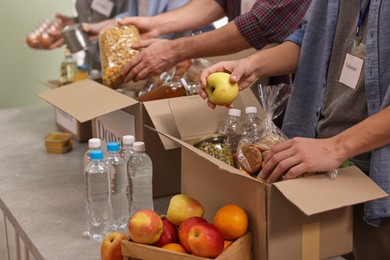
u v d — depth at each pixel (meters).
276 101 1.56
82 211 1.69
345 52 1.53
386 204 1.37
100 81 2.12
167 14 2.29
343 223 1.36
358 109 1.50
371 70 1.42
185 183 1.53
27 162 2.14
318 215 1.31
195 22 2.32
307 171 1.27
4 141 2.39
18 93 3.97
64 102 1.72
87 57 2.84
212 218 1.43
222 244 1.18
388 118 1.29
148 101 1.68
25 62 3.93
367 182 1.29
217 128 1.68
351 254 1.73
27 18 3.86
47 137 2.30
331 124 1.58
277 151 1.33
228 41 1.84
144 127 1.68
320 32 1.63
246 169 1.40
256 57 1.64
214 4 2.33
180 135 1.62
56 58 4.01
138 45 1.96
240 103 1.74
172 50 1.89
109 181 1.55
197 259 1.17
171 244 1.24
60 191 1.85
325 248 1.34
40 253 1.43
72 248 1.46
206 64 2.01
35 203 1.75
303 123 1.71
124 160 1.59
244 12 2.04
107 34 2.00
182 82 1.80
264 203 1.24
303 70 1.67
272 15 1.79
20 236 1.63
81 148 2.30
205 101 1.71
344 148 1.30
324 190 1.23
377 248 1.55
